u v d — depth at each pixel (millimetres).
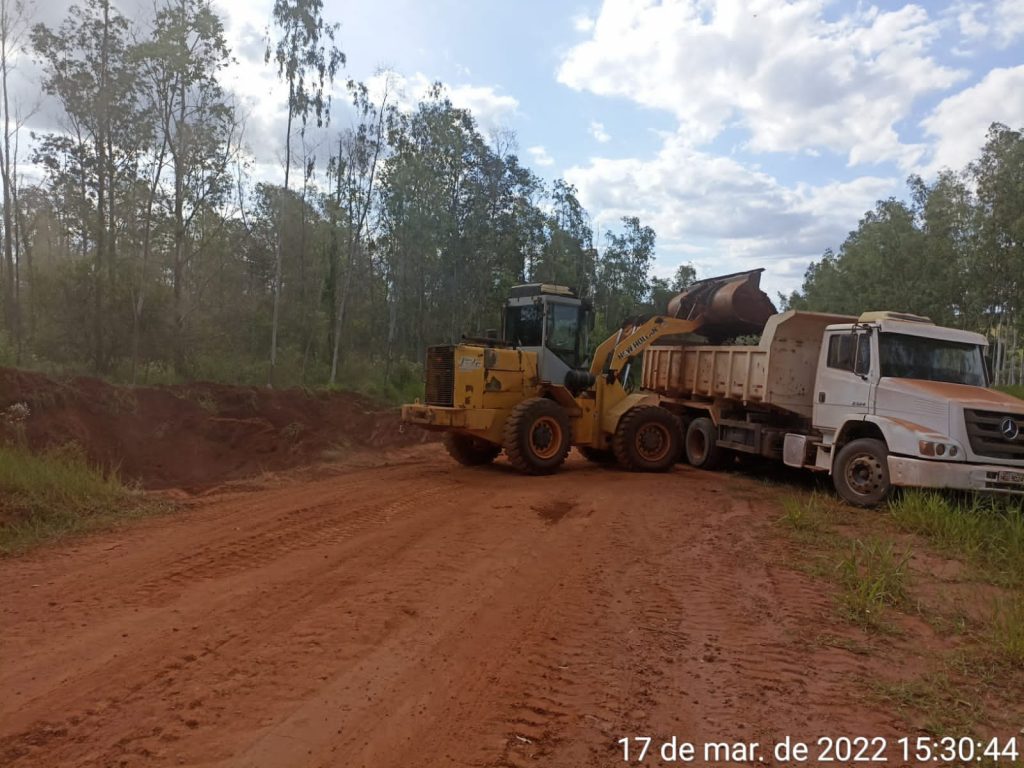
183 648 5113
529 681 4684
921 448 9844
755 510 10344
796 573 7215
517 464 12891
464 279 27969
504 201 28750
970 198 33469
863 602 6211
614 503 10484
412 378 25859
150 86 18297
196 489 12312
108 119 17797
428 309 28453
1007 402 10086
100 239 18281
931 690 4688
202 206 20156
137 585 6551
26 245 18984
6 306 18125
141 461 13492
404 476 13055
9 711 4184
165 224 19516
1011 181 28609
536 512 9852
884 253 34812
